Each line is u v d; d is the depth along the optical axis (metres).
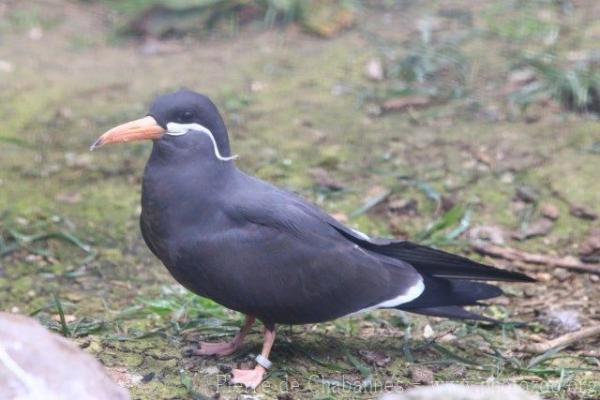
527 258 11.55
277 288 8.92
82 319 10.13
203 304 10.49
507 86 14.84
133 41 16.56
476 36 16.05
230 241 8.87
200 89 14.87
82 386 7.09
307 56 15.84
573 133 13.72
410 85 14.95
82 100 14.59
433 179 12.88
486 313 10.59
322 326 10.16
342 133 13.84
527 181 12.78
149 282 11.16
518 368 9.45
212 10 16.86
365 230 12.12
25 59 15.72
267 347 9.13
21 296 10.80
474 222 12.22
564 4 16.97
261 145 13.55
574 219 12.13
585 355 9.71
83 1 17.89
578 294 10.95
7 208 12.27
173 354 9.46
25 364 7.06
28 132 13.82
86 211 12.32
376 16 16.91
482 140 13.61
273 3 16.80
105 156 13.41
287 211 9.05
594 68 14.93
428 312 9.27
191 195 8.92
